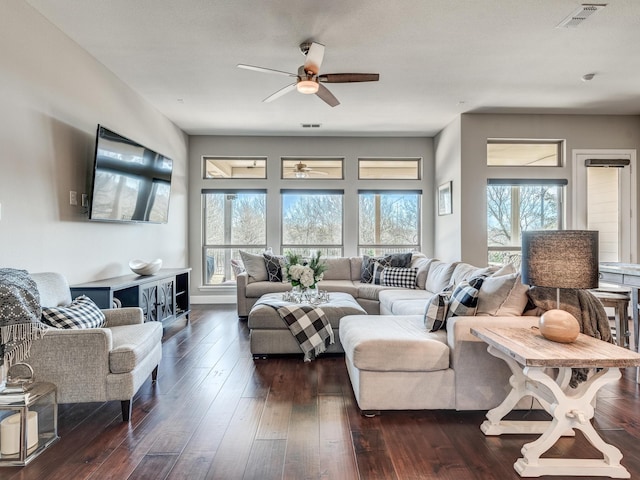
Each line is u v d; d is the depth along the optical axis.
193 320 4.90
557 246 1.96
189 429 2.11
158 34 3.04
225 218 6.27
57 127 2.97
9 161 2.49
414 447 1.94
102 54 3.39
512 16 2.80
